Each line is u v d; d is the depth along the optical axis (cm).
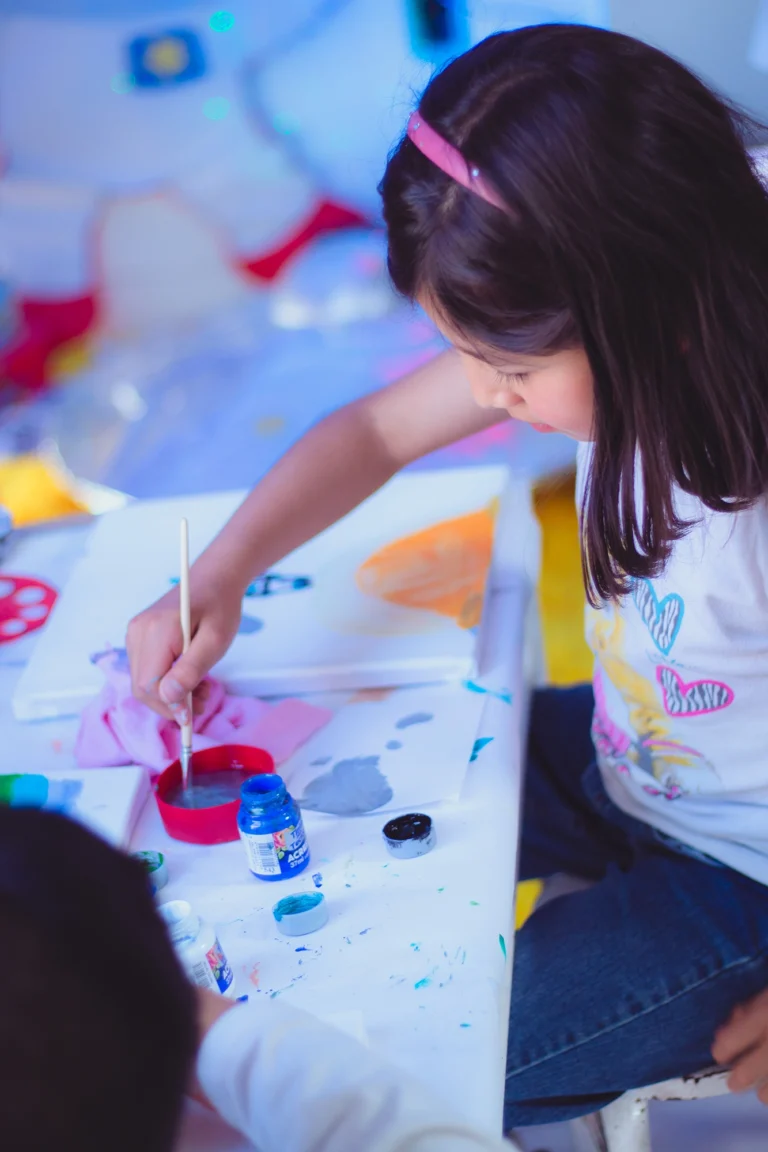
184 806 83
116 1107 36
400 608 104
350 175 305
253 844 75
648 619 89
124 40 289
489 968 66
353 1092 50
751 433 74
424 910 71
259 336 302
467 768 85
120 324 327
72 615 110
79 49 290
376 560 113
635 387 71
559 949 93
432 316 76
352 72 289
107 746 91
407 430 108
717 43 196
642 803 100
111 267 320
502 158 67
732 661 86
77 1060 35
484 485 126
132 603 111
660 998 89
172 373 297
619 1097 94
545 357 72
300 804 83
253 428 270
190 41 289
